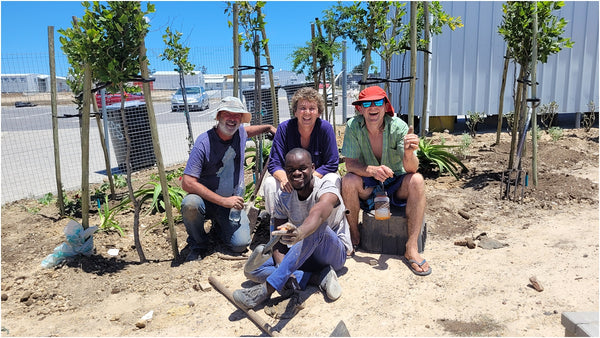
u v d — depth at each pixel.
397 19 5.86
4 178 8.73
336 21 6.36
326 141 4.12
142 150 8.52
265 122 10.94
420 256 3.69
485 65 10.18
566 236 4.13
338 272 3.69
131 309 3.33
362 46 6.26
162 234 4.77
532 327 2.79
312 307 3.21
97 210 5.79
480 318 2.93
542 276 3.42
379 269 3.70
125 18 3.54
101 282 3.75
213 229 4.60
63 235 4.85
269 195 3.72
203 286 3.60
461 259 3.82
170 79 12.29
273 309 3.15
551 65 10.41
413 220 3.71
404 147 3.61
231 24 5.29
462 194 5.42
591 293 3.12
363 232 4.10
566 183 5.54
